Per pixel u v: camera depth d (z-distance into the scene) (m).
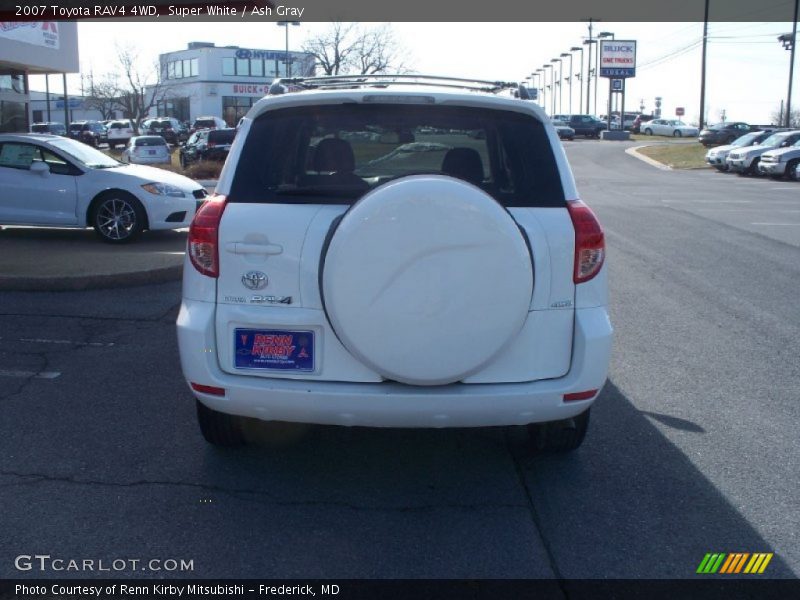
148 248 11.56
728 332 7.75
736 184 28.30
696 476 4.63
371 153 4.95
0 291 8.77
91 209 11.93
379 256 3.63
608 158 43.88
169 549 3.79
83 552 3.76
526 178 4.13
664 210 19.03
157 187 12.09
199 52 70.00
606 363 4.04
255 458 4.80
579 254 3.99
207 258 3.99
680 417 5.54
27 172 11.90
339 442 5.05
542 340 3.96
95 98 62.59
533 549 3.84
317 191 4.03
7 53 16.03
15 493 4.30
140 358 6.62
